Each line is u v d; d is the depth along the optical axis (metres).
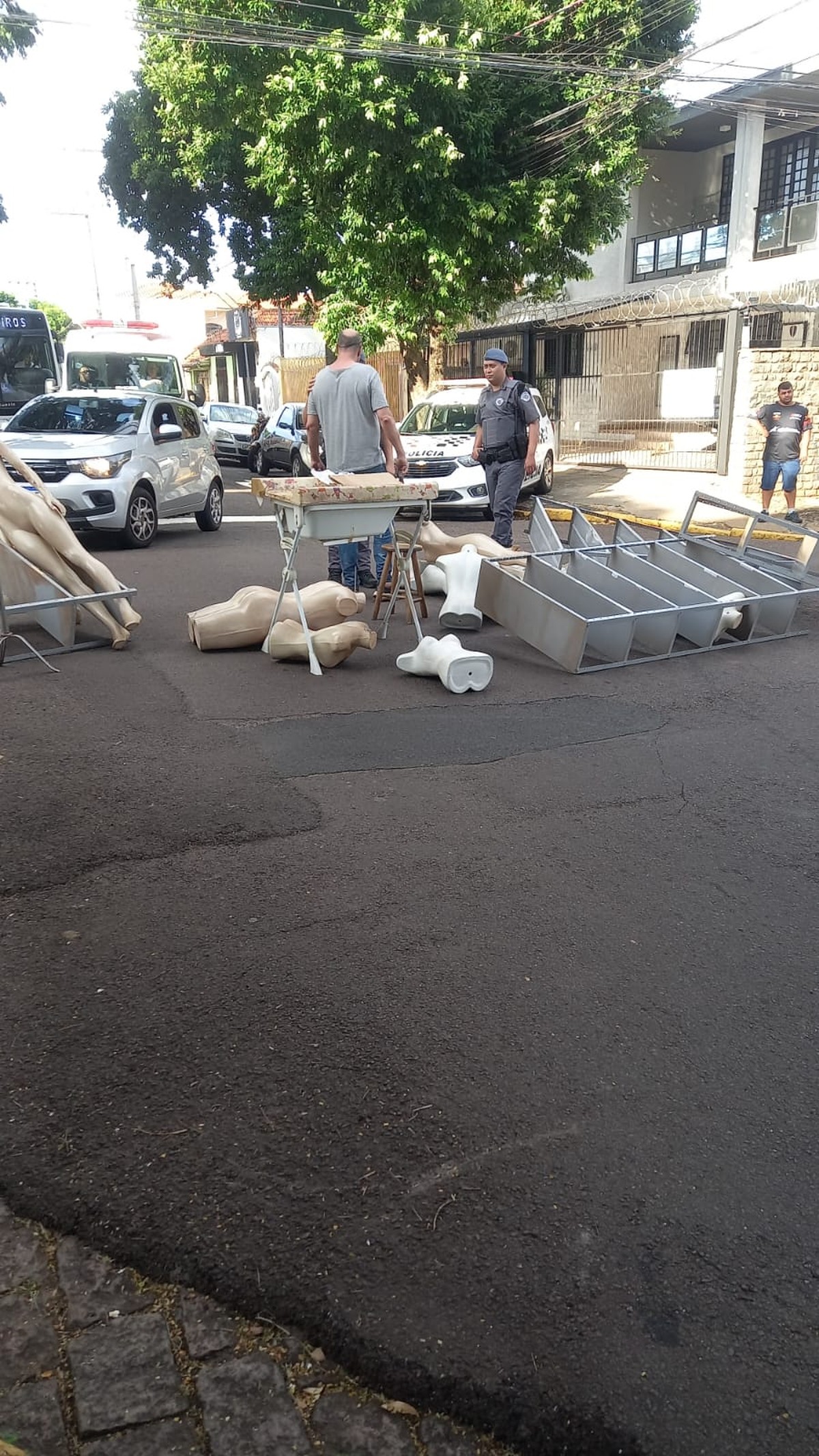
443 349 25.19
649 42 17.23
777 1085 2.90
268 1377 2.03
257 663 6.91
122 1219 2.36
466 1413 1.98
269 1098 2.77
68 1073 2.84
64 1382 2.00
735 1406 2.00
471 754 5.33
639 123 17.38
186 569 10.59
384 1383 2.02
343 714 5.91
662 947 3.58
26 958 3.39
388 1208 2.42
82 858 4.07
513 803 4.75
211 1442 1.90
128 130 26.66
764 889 4.02
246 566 10.84
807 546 10.24
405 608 8.55
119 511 11.33
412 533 7.57
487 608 7.63
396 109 14.66
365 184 15.46
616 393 23.20
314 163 15.60
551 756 5.35
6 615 6.72
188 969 3.35
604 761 5.32
